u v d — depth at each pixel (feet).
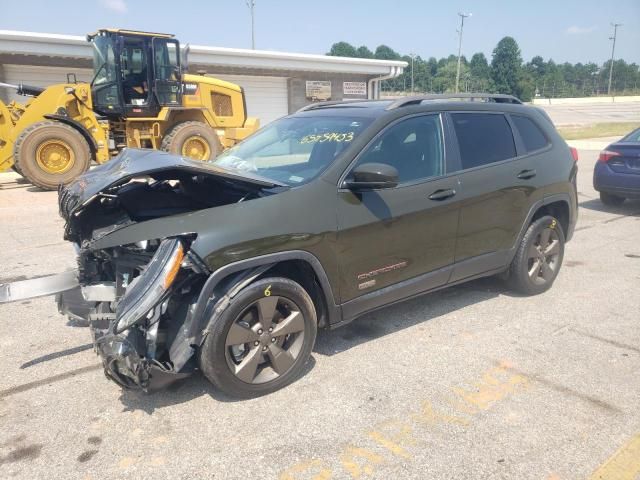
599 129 117.19
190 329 10.13
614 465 9.07
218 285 10.64
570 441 9.72
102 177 11.21
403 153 13.24
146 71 42.63
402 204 12.83
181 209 11.87
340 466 9.12
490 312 15.72
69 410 10.84
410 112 13.58
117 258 11.12
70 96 41.14
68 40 57.41
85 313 12.83
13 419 10.56
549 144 16.90
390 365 12.59
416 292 13.79
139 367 9.53
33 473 9.02
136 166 10.80
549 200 16.51
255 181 11.14
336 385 11.70
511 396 11.21
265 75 78.28
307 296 11.59
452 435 9.92
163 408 10.86
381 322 15.10
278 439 9.86
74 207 10.82
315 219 11.46
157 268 9.76
